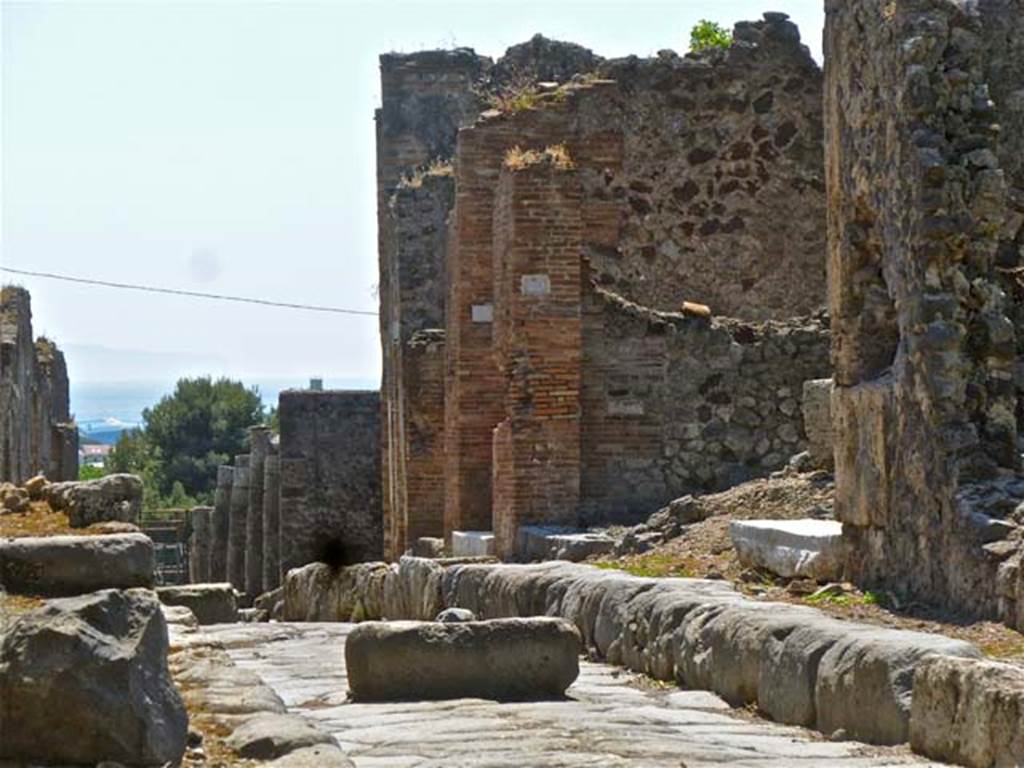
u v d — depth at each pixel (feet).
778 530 66.08
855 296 64.28
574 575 67.77
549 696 53.98
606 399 95.71
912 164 58.90
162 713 33.35
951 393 56.44
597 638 63.05
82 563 48.80
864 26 63.46
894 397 59.52
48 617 32.55
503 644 54.13
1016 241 68.08
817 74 110.22
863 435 61.72
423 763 40.09
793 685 46.88
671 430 95.61
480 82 138.72
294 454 190.29
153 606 33.88
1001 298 57.93
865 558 61.46
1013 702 36.47
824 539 63.52
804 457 83.71
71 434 219.00
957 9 59.98
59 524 69.00
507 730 46.03
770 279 110.11
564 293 94.84
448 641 54.08
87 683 32.19
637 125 109.19
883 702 42.22
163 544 282.77
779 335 96.02
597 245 108.88
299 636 80.84
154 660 33.50
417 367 126.93
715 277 109.81
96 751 32.24
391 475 138.82
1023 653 46.42
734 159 110.01
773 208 110.11
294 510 190.29
